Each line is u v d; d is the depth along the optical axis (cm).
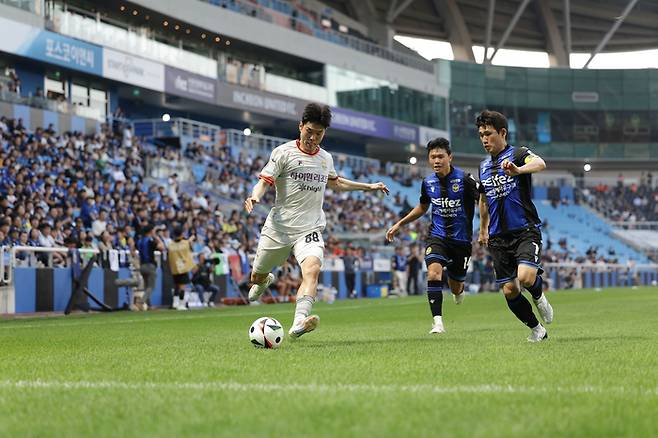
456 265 1808
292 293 4875
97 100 7288
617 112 12269
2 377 997
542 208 10738
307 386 853
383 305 3900
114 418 691
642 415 680
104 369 1065
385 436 594
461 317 2638
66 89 7006
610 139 12269
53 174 4725
